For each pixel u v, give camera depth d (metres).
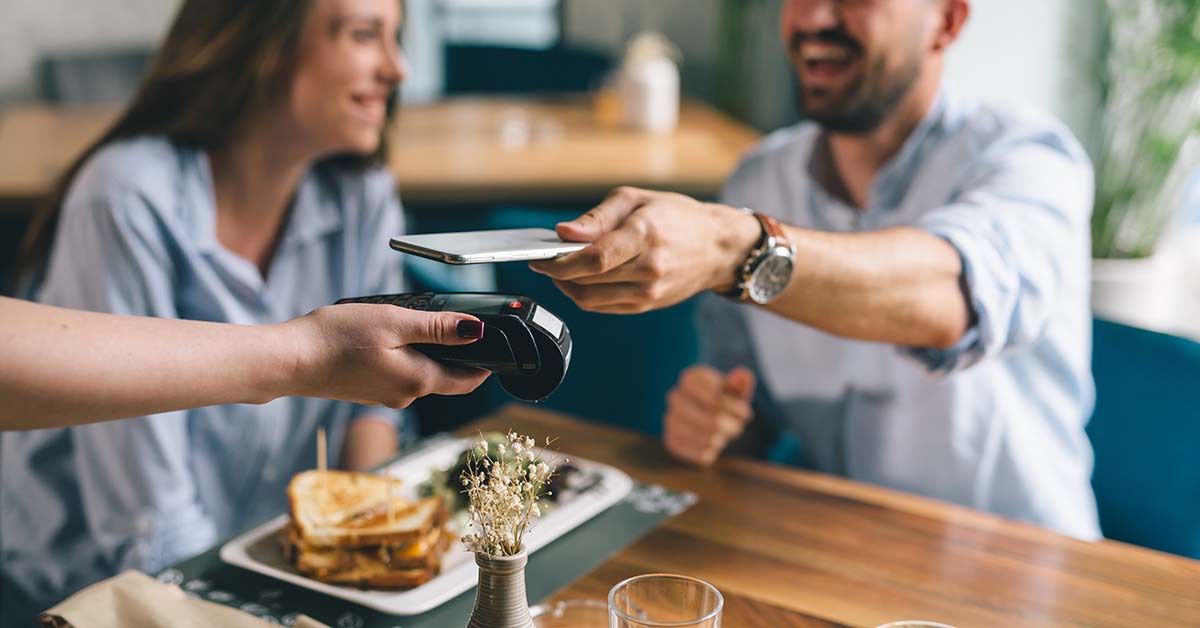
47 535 1.54
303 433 1.64
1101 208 3.12
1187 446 1.39
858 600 1.00
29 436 1.51
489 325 0.79
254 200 1.60
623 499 1.22
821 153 1.64
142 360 0.75
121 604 0.87
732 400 1.34
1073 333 1.47
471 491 0.75
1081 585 1.03
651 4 4.71
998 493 1.51
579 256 0.86
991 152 1.43
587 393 1.86
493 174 2.64
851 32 1.42
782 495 1.23
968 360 1.22
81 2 4.48
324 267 1.71
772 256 1.00
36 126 3.16
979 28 3.04
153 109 1.53
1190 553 1.39
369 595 0.99
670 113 3.31
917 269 1.13
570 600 0.96
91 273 1.46
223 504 1.61
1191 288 3.23
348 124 1.53
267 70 1.46
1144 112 3.01
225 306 1.56
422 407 2.01
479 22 4.99
